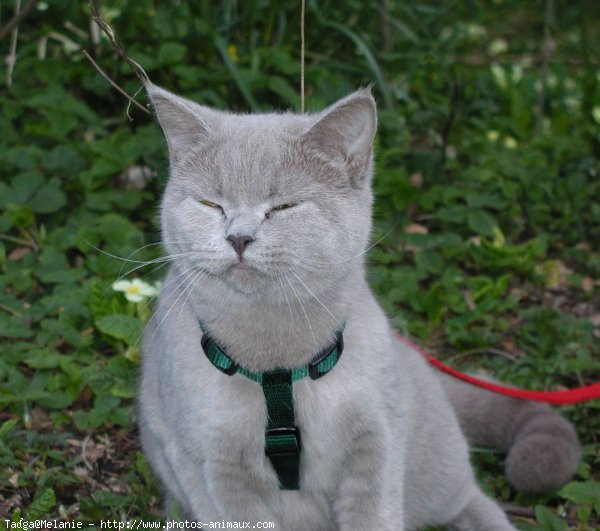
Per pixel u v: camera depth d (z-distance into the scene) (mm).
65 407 997
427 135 1483
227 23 1393
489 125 1568
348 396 788
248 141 788
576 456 920
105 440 976
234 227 762
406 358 890
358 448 798
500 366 1099
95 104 1385
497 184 1338
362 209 803
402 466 818
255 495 815
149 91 812
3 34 1076
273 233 767
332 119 781
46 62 1306
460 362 1106
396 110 1442
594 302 1222
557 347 1107
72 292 1085
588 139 1593
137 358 996
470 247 1243
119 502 894
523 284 1240
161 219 835
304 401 790
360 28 1544
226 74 1331
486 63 1934
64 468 933
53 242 1159
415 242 1227
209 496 814
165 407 820
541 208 1355
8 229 1176
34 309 1068
